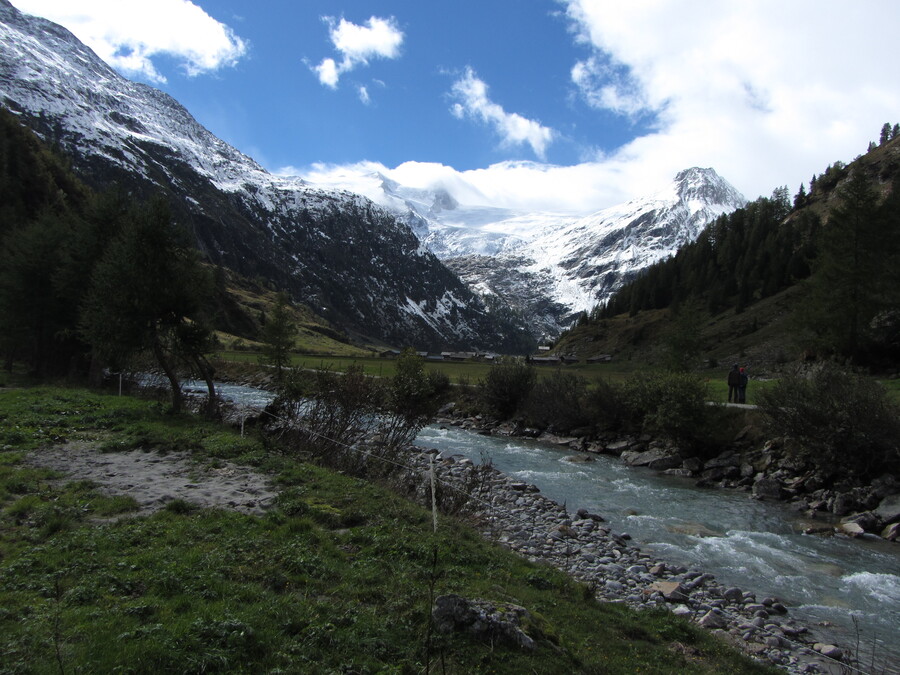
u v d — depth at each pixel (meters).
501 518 19.91
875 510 23.20
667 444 35.97
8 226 67.38
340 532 11.81
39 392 28.75
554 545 17.36
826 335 52.06
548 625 8.83
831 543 20.25
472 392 55.03
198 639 6.52
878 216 49.94
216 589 8.02
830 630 13.19
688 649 10.16
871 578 16.69
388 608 8.31
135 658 5.99
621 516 22.53
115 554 9.10
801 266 119.44
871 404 26.16
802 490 27.03
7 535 9.76
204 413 27.08
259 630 7.02
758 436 32.16
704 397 34.50
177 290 26.48
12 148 100.50
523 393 48.91
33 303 40.34
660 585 14.67
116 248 26.73
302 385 24.47
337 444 20.67
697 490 28.28
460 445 37.97
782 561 18.00
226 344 125.69
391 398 23.12
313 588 8.70
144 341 26.16
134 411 24.73
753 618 13.48
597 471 31.73
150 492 13.32
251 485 14.73
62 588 7.68
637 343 141.25
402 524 12.81
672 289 163.25
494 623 7.80
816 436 27.48
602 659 8.29
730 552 18.61
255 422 24.02
